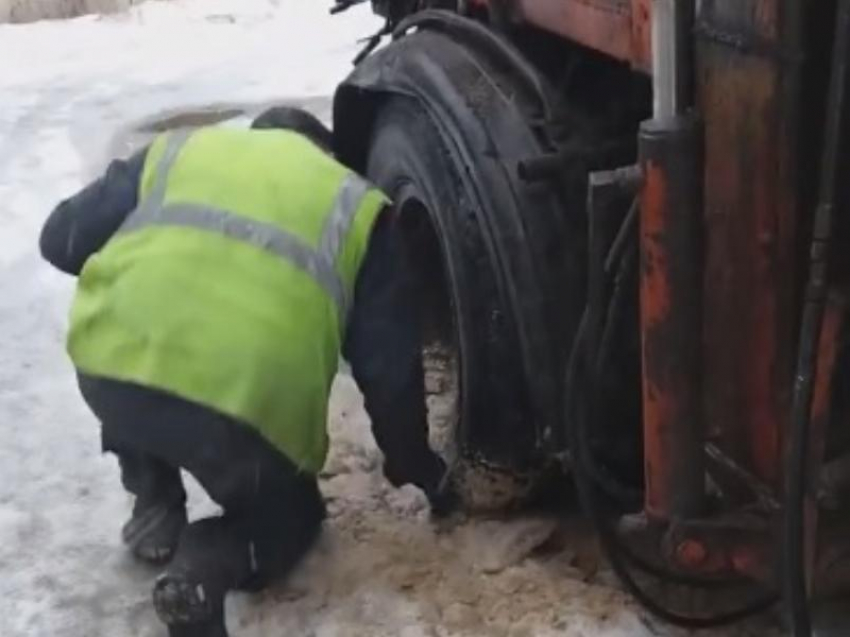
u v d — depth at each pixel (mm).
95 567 3564
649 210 2424
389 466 3314
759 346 2418
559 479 3439
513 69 3342
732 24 2309
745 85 2314
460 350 3299
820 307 2189
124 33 10906
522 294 3119
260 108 8438
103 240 3279
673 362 2486
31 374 4773
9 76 9789
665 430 2531
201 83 9180
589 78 3275
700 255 2439
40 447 4223
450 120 3330
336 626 3189
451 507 3549
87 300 3100
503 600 3221
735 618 2926
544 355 3105
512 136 3215
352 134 3973
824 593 2646
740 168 2361
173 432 2955
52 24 11438
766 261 2357
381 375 3143
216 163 3143
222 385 2955
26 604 3438
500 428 3305
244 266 3025
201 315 2984
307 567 3389
